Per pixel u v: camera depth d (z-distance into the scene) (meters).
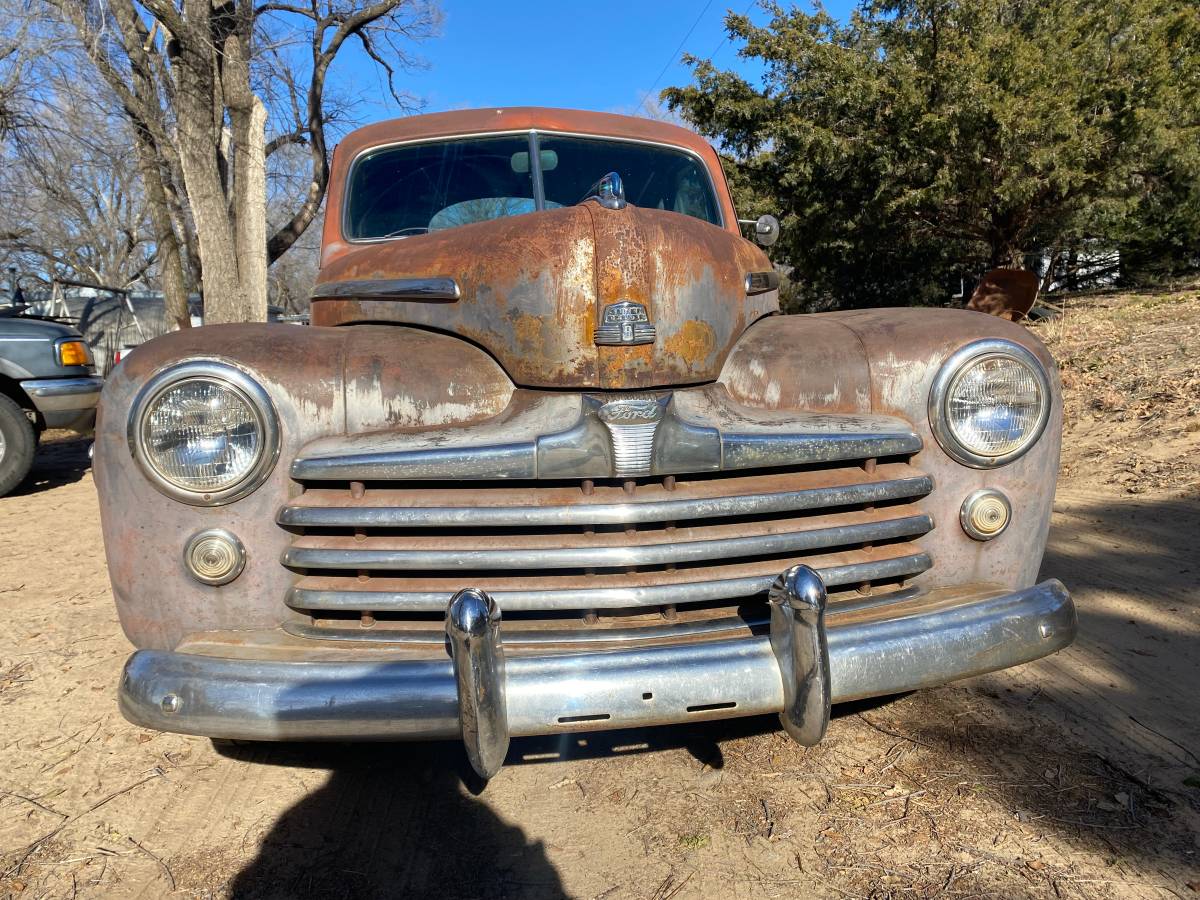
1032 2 12.24
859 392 2.38
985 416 2.30
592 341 2.19
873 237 13.78
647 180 3.57
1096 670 2.99
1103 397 6.85
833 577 2.17
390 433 2.18
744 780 2.40
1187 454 5.45
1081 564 4.06
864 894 1.92
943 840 2.09
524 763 2.54
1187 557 4.02
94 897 2.00
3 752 2.69
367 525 2.06
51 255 29.45
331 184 3.51
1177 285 14.07
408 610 2.04
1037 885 1.92
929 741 2.56
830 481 2.24
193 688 1.93
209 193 11.42
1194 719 2.62
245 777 2.51
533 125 3.57
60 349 7.28
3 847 2.19
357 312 2.66
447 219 3.38
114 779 2.52
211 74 11.41
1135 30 11.38
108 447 2.11
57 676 3.27
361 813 2.32
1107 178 11.83
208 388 2.07
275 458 2.11
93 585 4.45
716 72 14.67
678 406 2.20
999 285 8.52
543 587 2.04
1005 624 2.12
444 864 2.09
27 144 16.03
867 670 2.00
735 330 2.45
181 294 14.24
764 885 1.97
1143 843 2.05
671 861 2.07
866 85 12.12
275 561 2.14
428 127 3.56
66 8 12.41
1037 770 2.38
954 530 2.34
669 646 1.96
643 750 2.59
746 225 3.87
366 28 16.95
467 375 2.30
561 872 2.04
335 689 1.89
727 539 2.10
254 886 2.02
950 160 11.88
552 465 2.07
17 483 7.10
